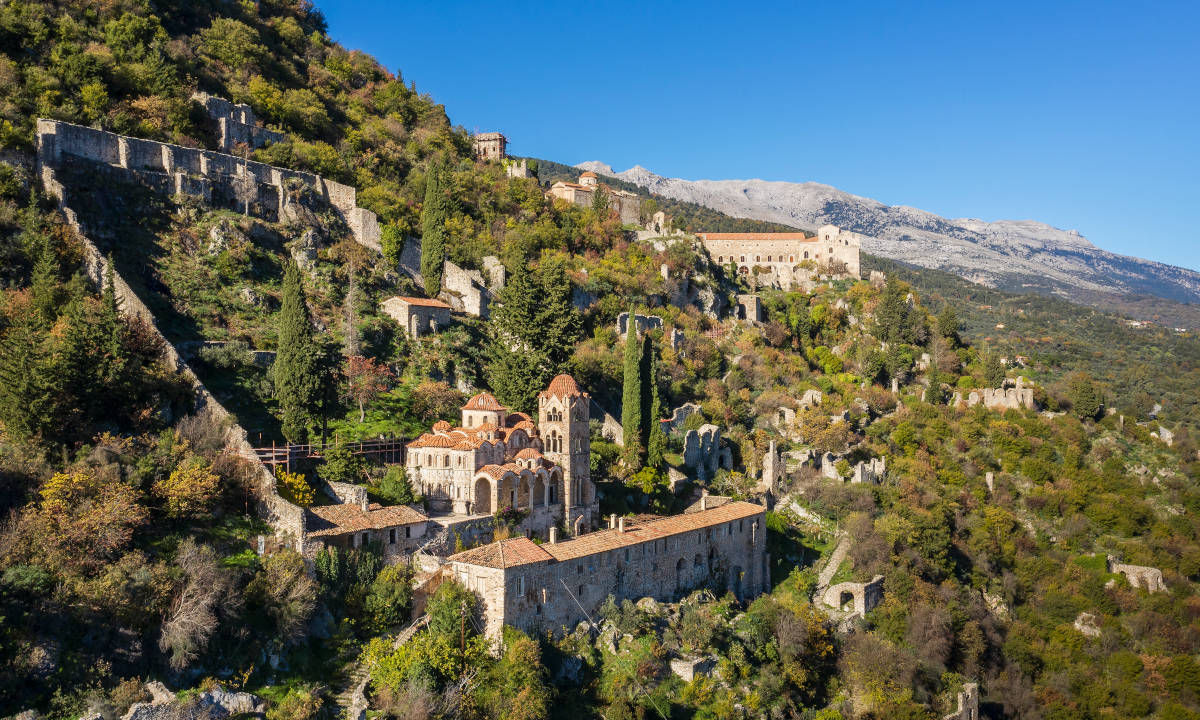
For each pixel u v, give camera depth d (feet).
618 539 361.92
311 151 600.80
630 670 324.19
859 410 643.45
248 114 594.24
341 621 301.63
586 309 632.79
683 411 549.95
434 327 516.73
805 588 434.71
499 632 304.09
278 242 517.96
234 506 322.14
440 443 369.30
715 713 329.72
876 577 441.68
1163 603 526.57
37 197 416.87
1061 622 517.96
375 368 454.81
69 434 315.78
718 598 395.14
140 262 447.83
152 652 259.39
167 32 638.53
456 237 628.28
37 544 263.49
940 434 641.81
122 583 262.26
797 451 551.59
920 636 418.31
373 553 322.14
